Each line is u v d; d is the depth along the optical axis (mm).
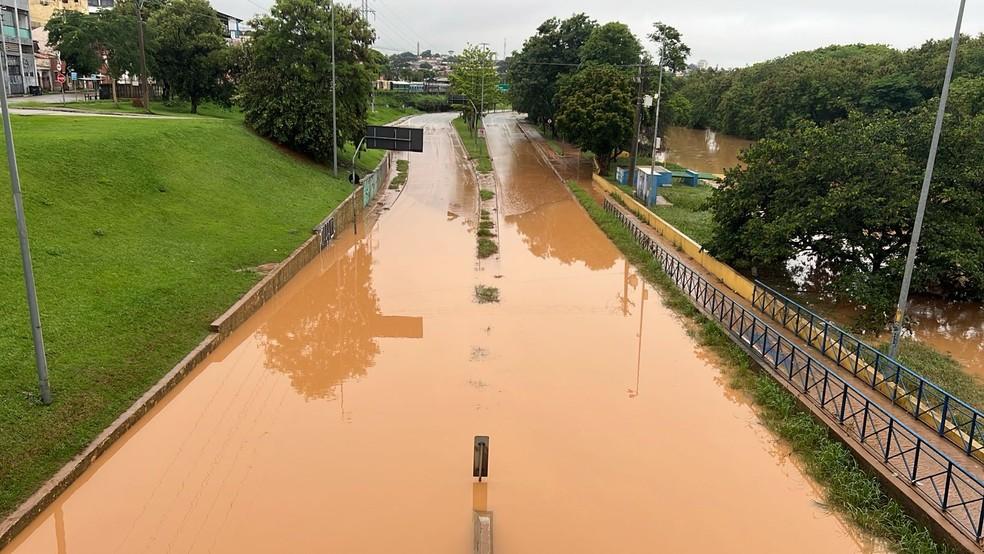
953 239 15500
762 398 13234
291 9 34062
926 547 8664
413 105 99812
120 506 9523
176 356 13703
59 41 43062
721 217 20156
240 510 9570
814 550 9055
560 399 13359
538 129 72250
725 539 9258
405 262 23703
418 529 9281
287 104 33875
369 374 14375
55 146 20641
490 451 11312
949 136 16391
